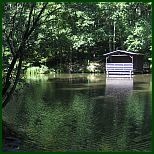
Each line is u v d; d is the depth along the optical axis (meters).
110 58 46.38
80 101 21.94
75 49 50.81
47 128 14.58
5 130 13.03
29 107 19.73
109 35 50.75
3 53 13.34
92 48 53.00
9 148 11.36
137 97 23.39
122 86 30.33
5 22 13.34
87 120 16.14
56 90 27.66
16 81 13.27
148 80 36.12
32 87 29.89
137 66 46.50
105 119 16.30
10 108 19.38
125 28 50.22
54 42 14.41
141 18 49.28
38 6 13.84
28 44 13.50
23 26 13.64
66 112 18.17
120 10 47.78
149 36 47.31
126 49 52.47
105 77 40.28
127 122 15.62
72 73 47.12
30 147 11.73
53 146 11.97
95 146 12.02
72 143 12.36
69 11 14.17
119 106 19.89
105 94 25.11
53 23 14.34
